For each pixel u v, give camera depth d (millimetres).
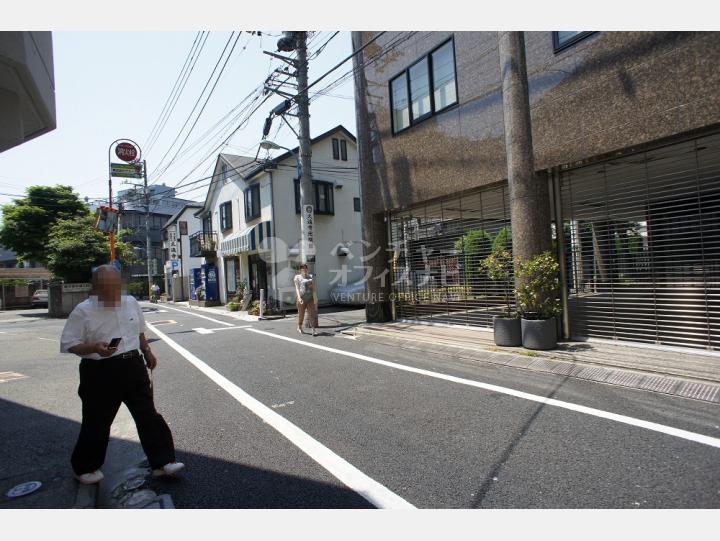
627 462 2930
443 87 8523
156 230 41000
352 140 19781
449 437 3525
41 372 6945
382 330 9203
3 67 4273
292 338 9352
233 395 5055
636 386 4504
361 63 10422
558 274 6781
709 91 4938
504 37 6656
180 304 25469
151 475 3121
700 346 5480
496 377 5250
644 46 5453
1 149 5195
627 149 5785
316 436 3697
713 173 5633
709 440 3189
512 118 6625
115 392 2971
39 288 29359
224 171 21953
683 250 5762
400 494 2707
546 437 3402
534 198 6582
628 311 6219
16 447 3730
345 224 19234
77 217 22891
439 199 8930
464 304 8867
